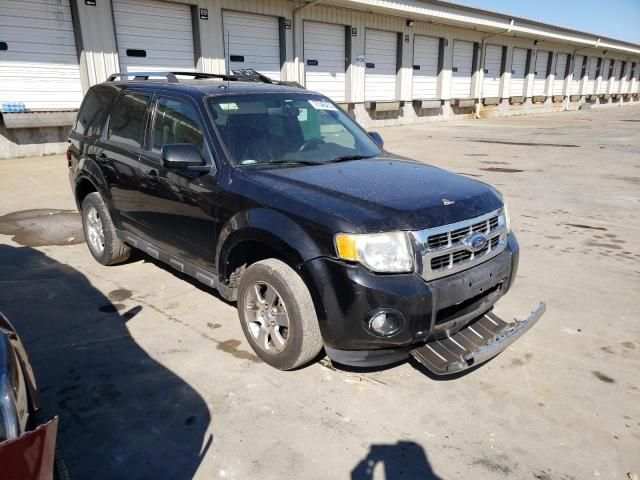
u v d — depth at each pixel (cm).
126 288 470
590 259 563
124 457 260
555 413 299
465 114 2739
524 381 330
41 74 1220
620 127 2295
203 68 1501
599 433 282
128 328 393
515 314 425
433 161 1245
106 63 1304
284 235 308
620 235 653
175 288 470
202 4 1463
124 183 455
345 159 403
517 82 3173
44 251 570
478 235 316
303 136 413
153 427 282
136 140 449
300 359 321
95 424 283
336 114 467
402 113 2317
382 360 304
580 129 2189
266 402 305
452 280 301
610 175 1080
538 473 254
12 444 151
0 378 168
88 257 553
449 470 255
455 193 330
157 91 438
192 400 306
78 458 258
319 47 1884
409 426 286
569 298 459
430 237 293
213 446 268
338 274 288
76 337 377
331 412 297
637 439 278
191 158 357
